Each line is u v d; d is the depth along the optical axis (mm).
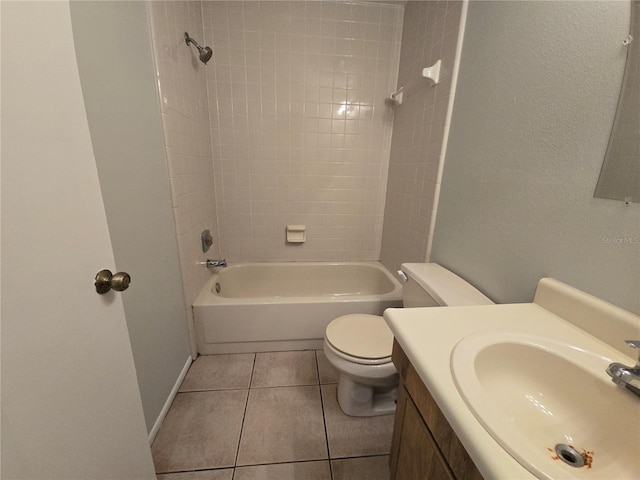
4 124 396
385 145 2086
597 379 528
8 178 404
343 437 1186
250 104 1904
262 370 1567
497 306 773
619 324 584
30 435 446
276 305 1647
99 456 618
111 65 876
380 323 1331
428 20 1478
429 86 1445
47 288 476
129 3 981
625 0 567
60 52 493
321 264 2250
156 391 1186
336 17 1808
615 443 483
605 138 613
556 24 732
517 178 876
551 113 750
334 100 1959
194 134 1602
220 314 1618
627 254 580
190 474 1029
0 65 388
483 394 463
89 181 575
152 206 1143
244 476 1026
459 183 1198
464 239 1161
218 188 2043
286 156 2035
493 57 984
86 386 577
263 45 1809
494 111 981
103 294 626
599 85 624
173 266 1365
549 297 746
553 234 754
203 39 1746
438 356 565
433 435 572
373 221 2258
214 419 1255
